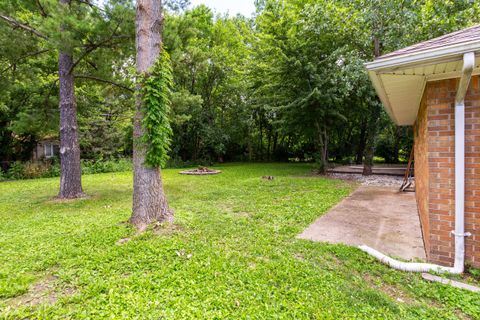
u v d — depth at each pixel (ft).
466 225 8.61
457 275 8.31
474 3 22.00
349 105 35.40
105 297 7.27
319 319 6.31
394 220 14.79
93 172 44.39
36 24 19.34
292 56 32.48
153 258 9.73
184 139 57.57
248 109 56.65
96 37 19.26
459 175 8.39
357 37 28.37
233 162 66.23
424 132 10.84
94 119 46.98
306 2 35.91
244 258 9.77
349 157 57.77
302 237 12.14
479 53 6.75
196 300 7.11
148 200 13.84
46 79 32.32
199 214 16.25
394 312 6.58
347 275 8.49
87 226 13.83
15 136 43.75
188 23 22.50
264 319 6.32
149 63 13.42
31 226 14.01
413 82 9.64
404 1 24.17
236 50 54.95
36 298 7.36
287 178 33.32
